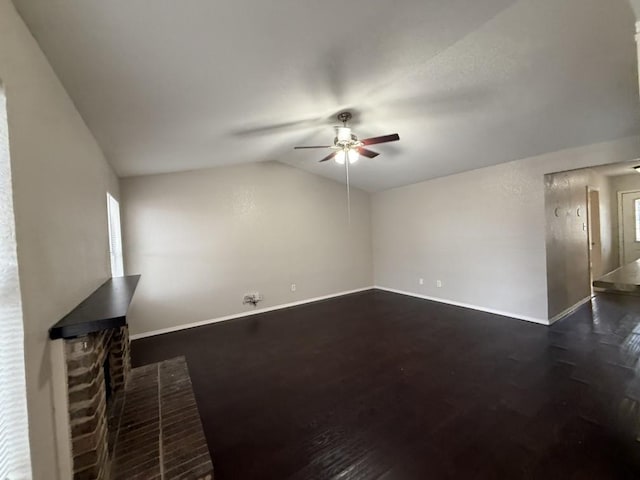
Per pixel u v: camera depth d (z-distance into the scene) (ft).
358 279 21.77
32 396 3.60
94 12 3.88
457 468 5.73
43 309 4.02
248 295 17.01
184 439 6.04
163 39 4.69
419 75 8.02
